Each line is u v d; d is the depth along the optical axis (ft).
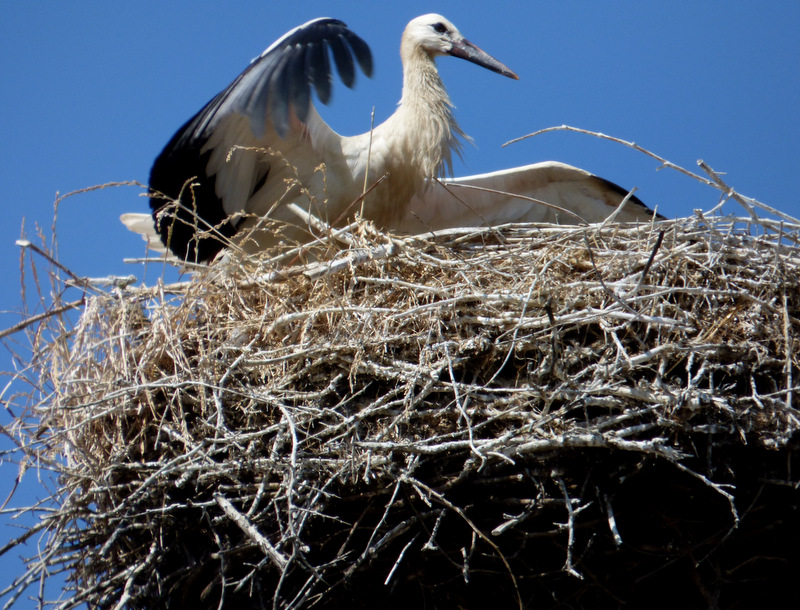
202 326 34.65
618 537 28.17
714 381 31.63
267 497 30.58
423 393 30.12
